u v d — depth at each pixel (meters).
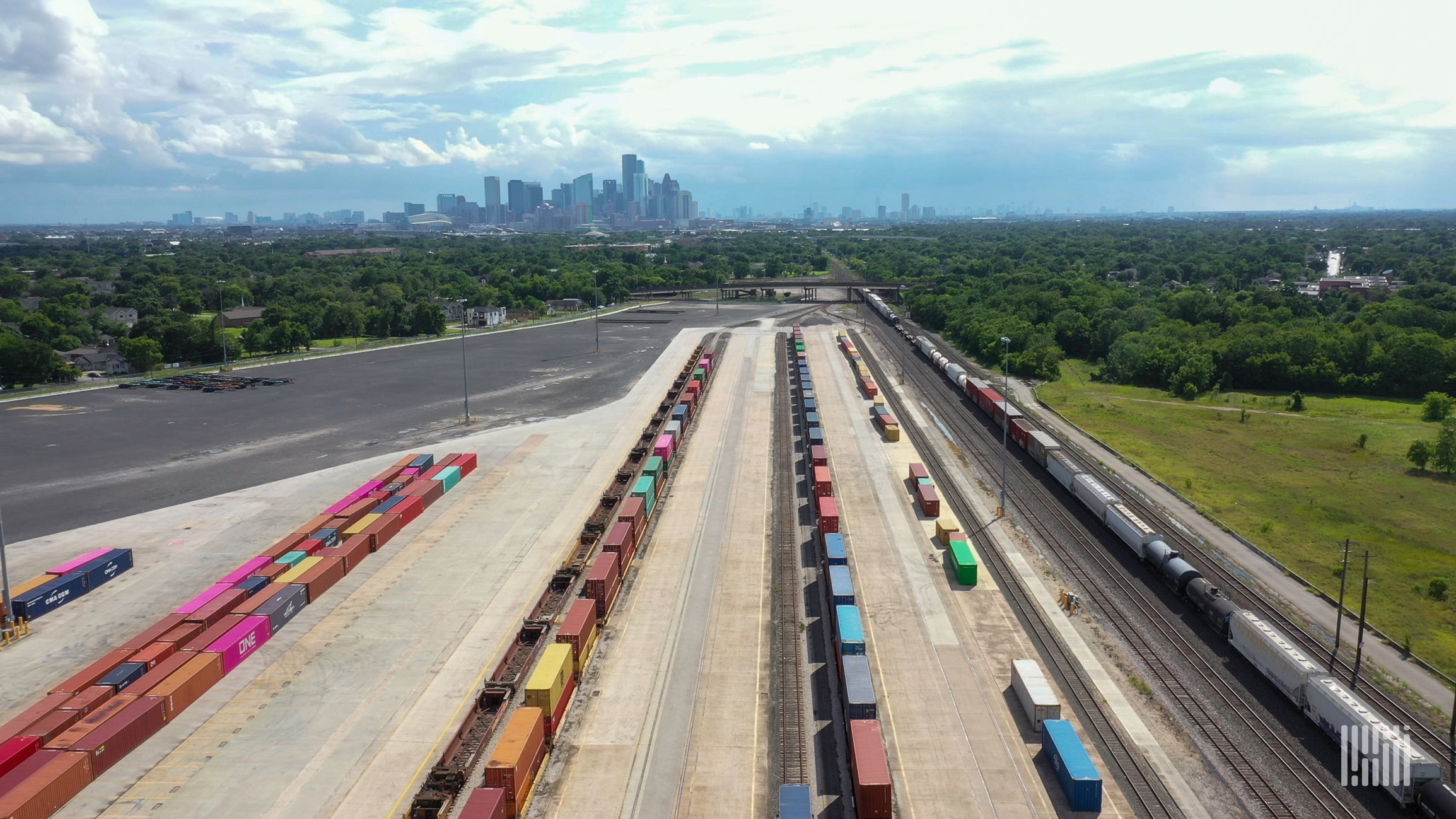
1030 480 91.19
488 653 56.03
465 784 42.53
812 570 68.75
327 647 56.88
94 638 58.78
